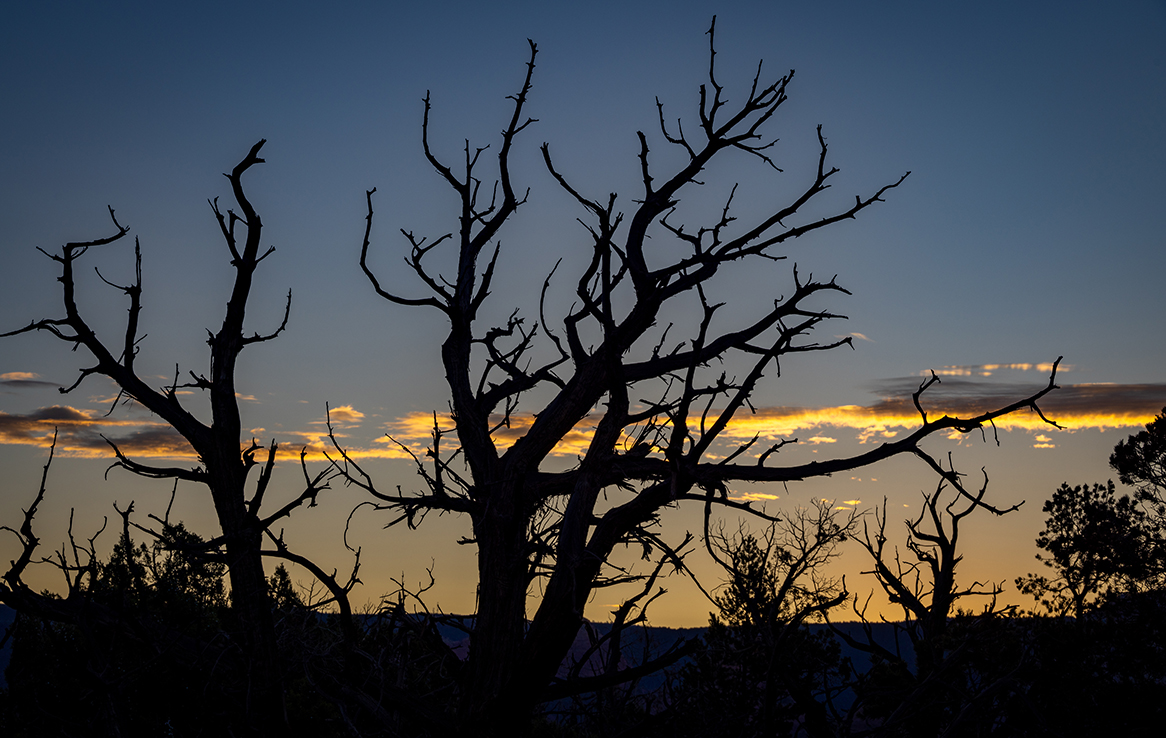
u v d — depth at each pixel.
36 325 8.94
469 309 12.17
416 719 10.00
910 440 9.16
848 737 11.88
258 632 9.09
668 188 11.12
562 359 13.13
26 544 8.93
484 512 10.38
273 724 9.16
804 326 8.93
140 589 9.75
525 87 12.34
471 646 10.13
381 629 11.35
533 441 11.01
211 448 9.36
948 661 12.47
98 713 10.09
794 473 9.44
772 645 11.23
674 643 11.16
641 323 9.98
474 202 12.76
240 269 9.57
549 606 9.38
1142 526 25.28
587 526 9.70
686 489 8.94
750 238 10.50
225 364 9.53
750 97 10.69
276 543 9.45
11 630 9.37
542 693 10.05
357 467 10.12
